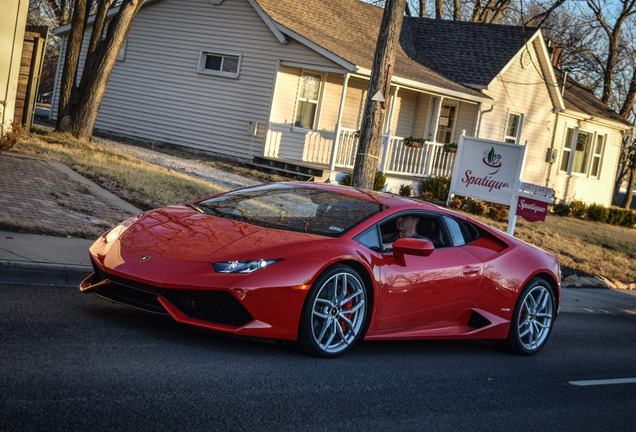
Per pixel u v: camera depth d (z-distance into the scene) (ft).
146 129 70.18
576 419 16.72
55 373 13.05
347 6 78.54
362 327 18.13
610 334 29.40
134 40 70.79
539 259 22.90
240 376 14.99
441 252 20.26
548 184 89.25
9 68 38.52
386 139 64.03
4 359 13.29
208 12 66.44
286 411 13.47
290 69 63.82
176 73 68.44
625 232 80.84
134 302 16.24
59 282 20.68
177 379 14.02
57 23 138.10
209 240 16.93
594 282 43.88
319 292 16.71
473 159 46.37
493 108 77.71
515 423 15.56
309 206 19.70
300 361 16.98
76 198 31.09
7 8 37.58
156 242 16.93
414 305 19.22
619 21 121.08
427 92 67.92
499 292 21.44
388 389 16.26
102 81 52.16
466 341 24.00
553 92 85.51
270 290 15.87
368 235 18.58
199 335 17.56
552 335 27.32
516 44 79.56
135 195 34.71
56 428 10.66
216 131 66.18
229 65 66.03
